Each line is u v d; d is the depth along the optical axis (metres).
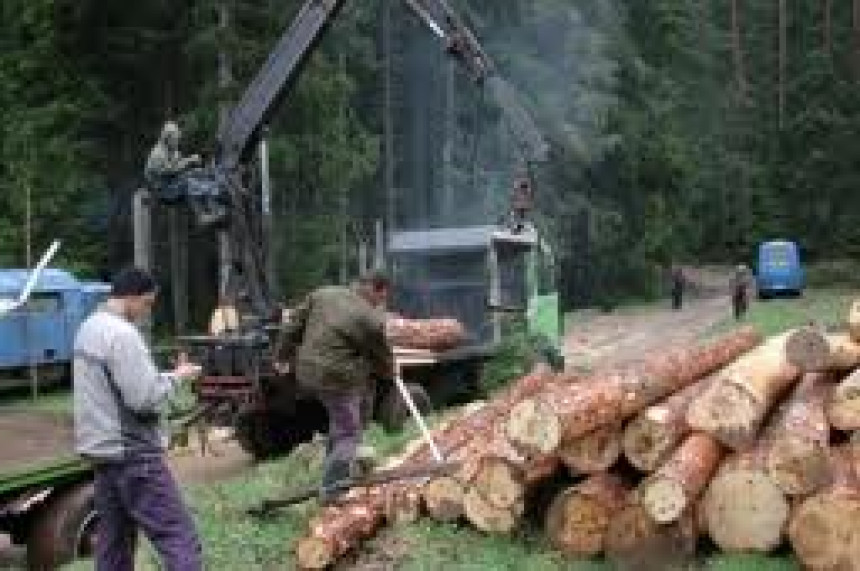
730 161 108.81
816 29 118.06
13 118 54.62
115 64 55.09
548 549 12.44
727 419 11.99
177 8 53.75
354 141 56.88
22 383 36.50
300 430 21.78
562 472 12.98
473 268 28.62
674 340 50.19
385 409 20.02
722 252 111.75
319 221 53.97
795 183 111.00
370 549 13.01
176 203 22.77
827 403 12.35
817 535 11.37
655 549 11.94
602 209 81.62
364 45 63.41
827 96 112.12
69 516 15.30
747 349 14.62
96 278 53.19
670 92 91.50
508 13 72.94
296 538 13.60
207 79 52.28
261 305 22.11
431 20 27.36
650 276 85.50
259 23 52.72
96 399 10.59
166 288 51.94
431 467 13.43
